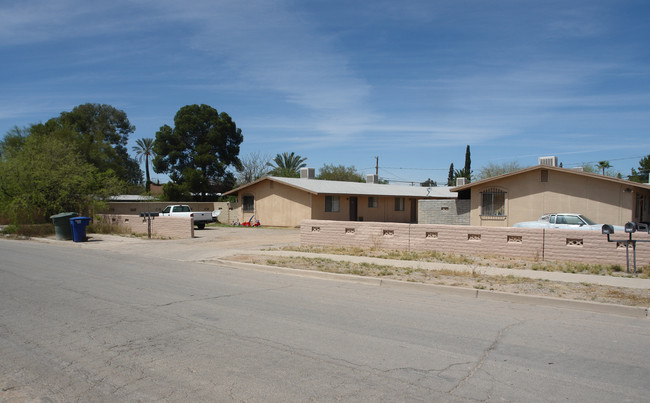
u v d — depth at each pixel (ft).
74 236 67.77
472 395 14.89
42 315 24.63
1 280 35.50
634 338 21.48
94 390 15.17
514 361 18.16
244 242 67.67
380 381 15.97
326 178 212.23
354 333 21.72
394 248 53.88
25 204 80.38
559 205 72.69
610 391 15.33
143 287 33.01
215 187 184.65
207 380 15.94
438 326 23.17
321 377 16.28
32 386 15.53
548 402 14.44
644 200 79.41
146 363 17.56
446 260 45.27
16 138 134.62
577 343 20.58
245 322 23.47
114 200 151.02
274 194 111.75
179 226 76.28
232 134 185.16
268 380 15.97
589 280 34.78
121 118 215.10
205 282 35.45
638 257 40.29
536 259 44.93
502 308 27.48
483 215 79.82
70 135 151.12
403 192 130.82
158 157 176.04
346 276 37.27
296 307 27.02
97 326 22.50
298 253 52.19
